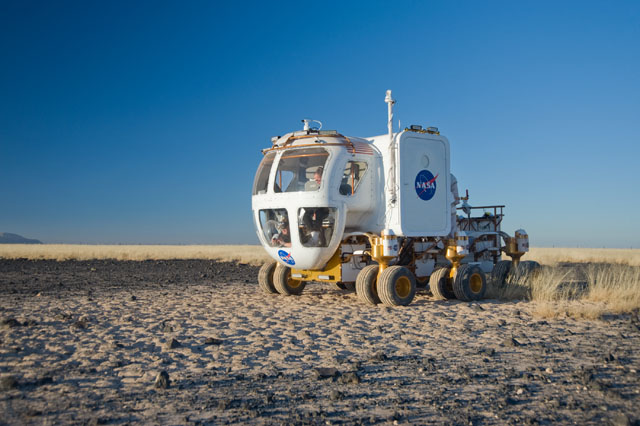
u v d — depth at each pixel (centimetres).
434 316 935
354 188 1101
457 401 455
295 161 1105
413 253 1208
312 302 1141
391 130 1110
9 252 4038
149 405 448
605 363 587
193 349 675
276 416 420
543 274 1377
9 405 447
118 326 849
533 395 471
